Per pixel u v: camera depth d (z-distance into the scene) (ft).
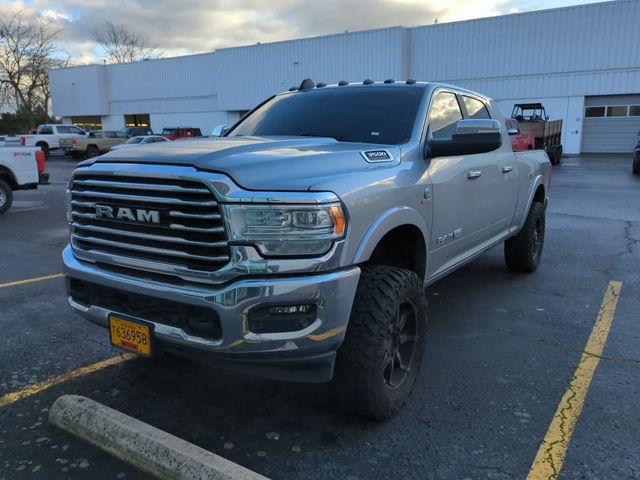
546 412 10.52
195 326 8.59
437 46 107.34
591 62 94.22
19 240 27.68
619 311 16.35
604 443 9.45
